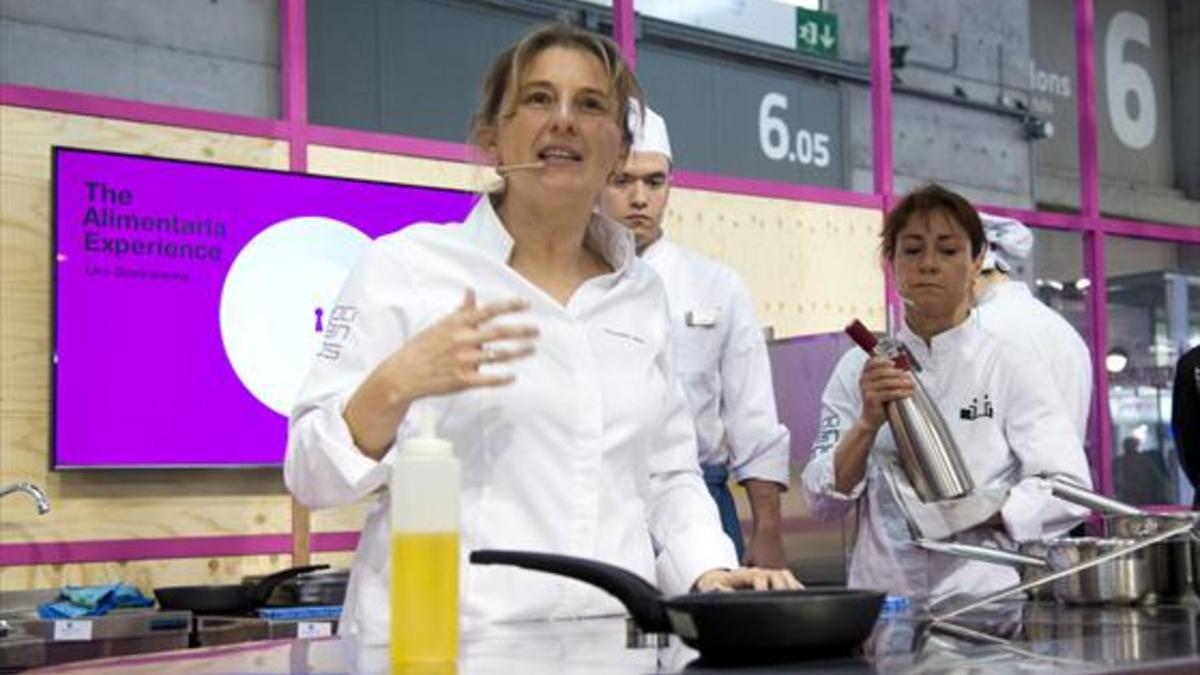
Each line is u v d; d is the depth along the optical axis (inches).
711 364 126.6
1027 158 307.0
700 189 191.3
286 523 155.2
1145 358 273.7
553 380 66.6
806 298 201.2
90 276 142.3
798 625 44.6
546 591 65.2
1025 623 60.8
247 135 155.7
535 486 65.7
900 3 287.7
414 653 45.7
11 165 141.6
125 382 143.7
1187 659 45.2
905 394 98.9
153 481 147.3
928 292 106.5
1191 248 282.4
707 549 68.4
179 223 147.2
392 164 164.4
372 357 65.2
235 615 128.5
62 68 182.7
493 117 69.6
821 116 287.6
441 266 67.0
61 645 115.6
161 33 188.9
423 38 234.5
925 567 105.6
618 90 68.4
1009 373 104.9
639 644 52.1
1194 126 328.5
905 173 288.0
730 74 274.5
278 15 197.3
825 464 108.4
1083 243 253.8
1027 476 103.3
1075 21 259.1
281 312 152.4
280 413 151.9
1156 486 273.9
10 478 140.0
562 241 69.7
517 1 245.6
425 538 45.8
